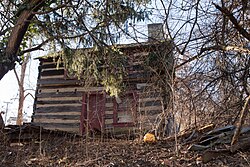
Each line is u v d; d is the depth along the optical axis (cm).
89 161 483
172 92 603
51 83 1319
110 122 1149
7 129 650
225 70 655
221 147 491
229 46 604
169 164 454
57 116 1272
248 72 639
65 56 865
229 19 621
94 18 815
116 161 475
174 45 649
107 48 830
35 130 655
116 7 764
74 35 834
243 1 614
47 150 571
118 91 901
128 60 824
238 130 471
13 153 557
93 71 883
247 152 468
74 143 626
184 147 530
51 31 841
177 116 636
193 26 631
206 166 438
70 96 1286
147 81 702
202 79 657
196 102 646
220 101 648
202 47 648
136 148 558
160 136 623
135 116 762
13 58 805
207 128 565
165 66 627
